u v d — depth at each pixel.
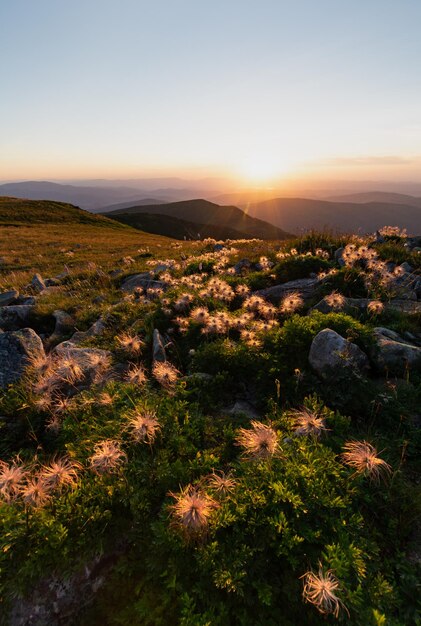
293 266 11.61
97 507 3.91
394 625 3.07
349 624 3.07
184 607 3.22
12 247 35.75
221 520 3.67
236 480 4.19
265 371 6.27
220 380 6.29
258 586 3.30
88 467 4.31
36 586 3.53
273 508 3.79
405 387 5.63
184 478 4.35
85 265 23.92
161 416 5.24
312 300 9.27
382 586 3.28
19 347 8.21
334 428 5.01
